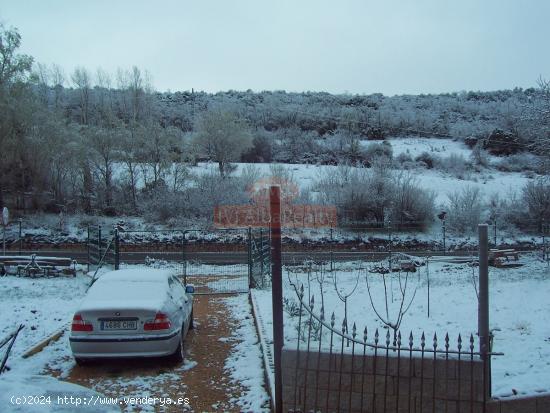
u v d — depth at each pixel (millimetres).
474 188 36469
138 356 7004
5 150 32781
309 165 47469
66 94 60031
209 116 45375
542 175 28391
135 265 21000
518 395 4773
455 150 59219
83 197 35250
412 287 14453
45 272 18219
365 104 86000
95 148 36156
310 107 77312
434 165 50125
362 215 32188
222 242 28188
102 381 6727
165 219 32812
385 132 68312
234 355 8000
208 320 11062
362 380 4922
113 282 8117
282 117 71188
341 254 26781
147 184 36750
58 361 7613
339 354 5000
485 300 4820
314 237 29828
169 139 38531
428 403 4773
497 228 32469
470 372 4711
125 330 7047
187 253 26078
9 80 35250
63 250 27375
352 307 11859
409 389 4809
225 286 16312
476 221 32625
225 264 22547
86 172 35781
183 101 83375
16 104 33781
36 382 4715
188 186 36062
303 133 60719
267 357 7277
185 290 9859
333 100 88375
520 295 12445
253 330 9891
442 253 27219
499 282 14938
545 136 25422
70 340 6996
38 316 10836
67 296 13750
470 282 15258
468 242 30594
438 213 33750
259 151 52562
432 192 34656
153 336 7039
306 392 5039
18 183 34312
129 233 29375
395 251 28406
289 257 25281
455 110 81188
